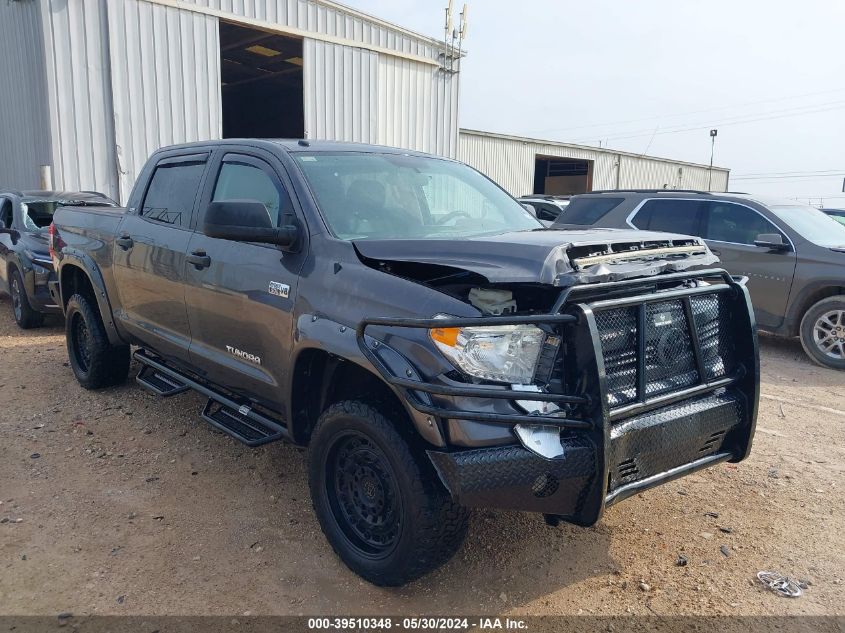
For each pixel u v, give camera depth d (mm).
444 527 3021
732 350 3660
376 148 4570
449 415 2822
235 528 3871
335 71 16453
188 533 3809
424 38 18406
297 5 15453
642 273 3121
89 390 6176
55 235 6477
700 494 4406
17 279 8992
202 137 14102
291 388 3645
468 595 3299
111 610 3131
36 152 13148
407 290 3111
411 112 18578
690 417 3277
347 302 3318
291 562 3551
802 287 7988
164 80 13461
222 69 21016
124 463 4688
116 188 13016
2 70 14148
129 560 3533
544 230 3977
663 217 9227
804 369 7789
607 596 3301
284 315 3664
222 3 14141
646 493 4410
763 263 8289
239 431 4145
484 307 2971
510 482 2811
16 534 3754
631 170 38281
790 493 4434
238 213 3506
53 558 3533
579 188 38688
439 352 2896
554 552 3678
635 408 3064
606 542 3791
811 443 5344
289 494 4285
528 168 32031
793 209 8688
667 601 3266
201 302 4363
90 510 4035
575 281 2879
